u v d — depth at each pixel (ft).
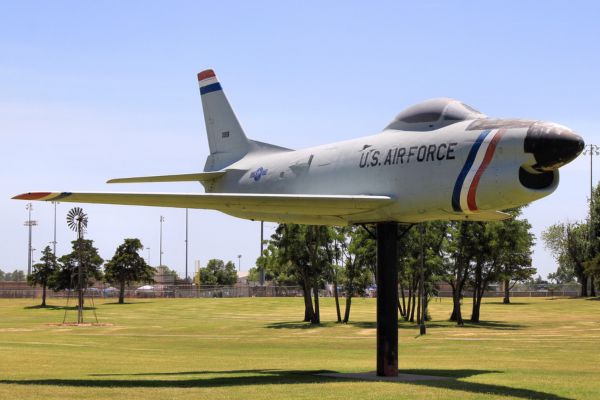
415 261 217.36
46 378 73.97
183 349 133.80
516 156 65.77
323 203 76.74
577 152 63.98
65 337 164.66
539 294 490.90
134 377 75.10
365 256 224.12
